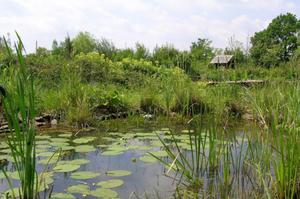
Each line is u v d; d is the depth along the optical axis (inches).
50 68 349.7
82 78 345.7
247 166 120.1
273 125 105.2
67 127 211.0
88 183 107.7
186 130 209.3
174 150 151.4
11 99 94.0
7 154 138.2
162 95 297.3
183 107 255.8
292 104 109.0
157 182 110.7
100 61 435.2
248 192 101.1
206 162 126.0
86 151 144.4
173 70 337.4
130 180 111.8
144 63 517.0
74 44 674.8
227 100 251.8
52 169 119.0
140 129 212.5
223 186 106.3
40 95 252.2
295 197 95.0
